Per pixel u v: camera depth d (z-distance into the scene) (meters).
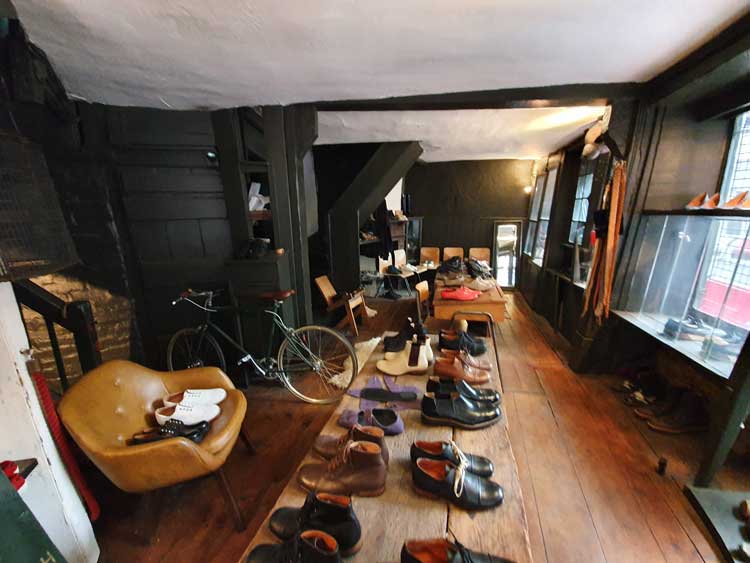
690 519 1.41
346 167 4.01
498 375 1.57
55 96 1.84
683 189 2.13
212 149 2.37
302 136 2.35
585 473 1.66
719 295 1.84
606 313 2.39
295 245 2.62
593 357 2.61
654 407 2.09
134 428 1.44
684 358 1.77
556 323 3.63
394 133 3.09
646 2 1.17
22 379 1.05
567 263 3.74
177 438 1.20
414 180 5.42
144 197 2.33
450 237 5.52
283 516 0.89
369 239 4.52
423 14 1.21
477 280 3.31
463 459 0.97
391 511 0.90
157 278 2.47
